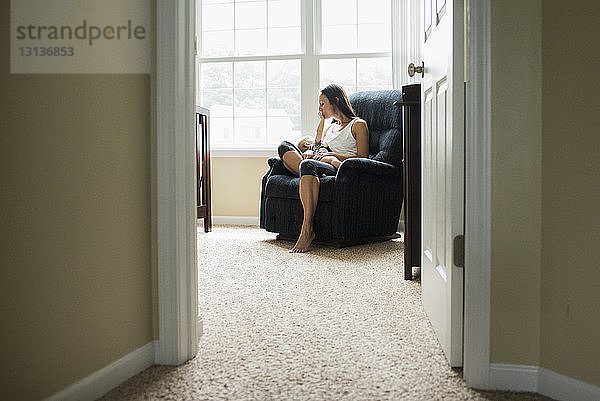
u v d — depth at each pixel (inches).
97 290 58.0
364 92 184.4
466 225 61.6
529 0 58.9
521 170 59.7
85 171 55.9
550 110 58.4
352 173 153.9
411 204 113.7
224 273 121.5
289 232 163.0
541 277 59.7
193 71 70.3
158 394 58.7
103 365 59.1
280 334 79.1
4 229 46.2
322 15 211.8
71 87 53.9
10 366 47.1
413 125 112.5
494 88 59.9
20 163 47.8
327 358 69.4
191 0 69.4
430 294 83.9
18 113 47.5
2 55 45.8
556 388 58.2
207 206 190.9
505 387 60.8
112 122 60.1
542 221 59.4
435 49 79.7
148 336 67.2
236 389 60.0
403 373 64.7
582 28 55.7
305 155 171.6
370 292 104.0
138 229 65.0
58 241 52.3
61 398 52.8
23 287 48.3
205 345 74.5
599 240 54.8
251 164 215.3
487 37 59.6
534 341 60.3
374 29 208.8
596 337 55.1
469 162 60.6
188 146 69.1
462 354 66.2
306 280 114.4
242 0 217.6
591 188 55.4
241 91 218.8
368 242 165.9
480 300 60.6
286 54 214.4
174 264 67.3
